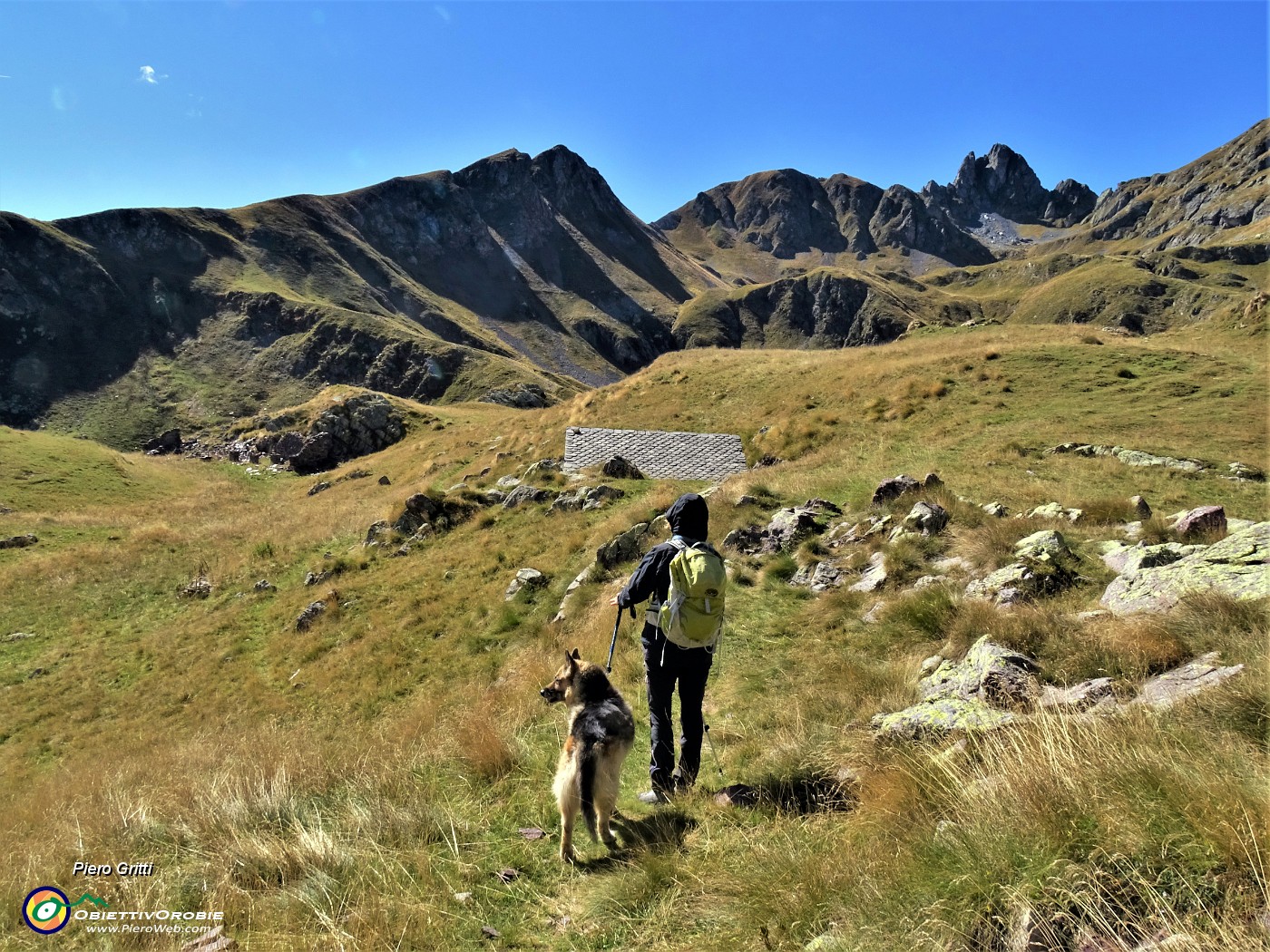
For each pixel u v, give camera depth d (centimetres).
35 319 14412
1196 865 279
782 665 804
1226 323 3584
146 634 2144
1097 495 1261
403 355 15050
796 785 500
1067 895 283
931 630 773
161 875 486
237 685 1658
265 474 6600
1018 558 871
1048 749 368
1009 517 1129
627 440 2753
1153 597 666
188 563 2805
